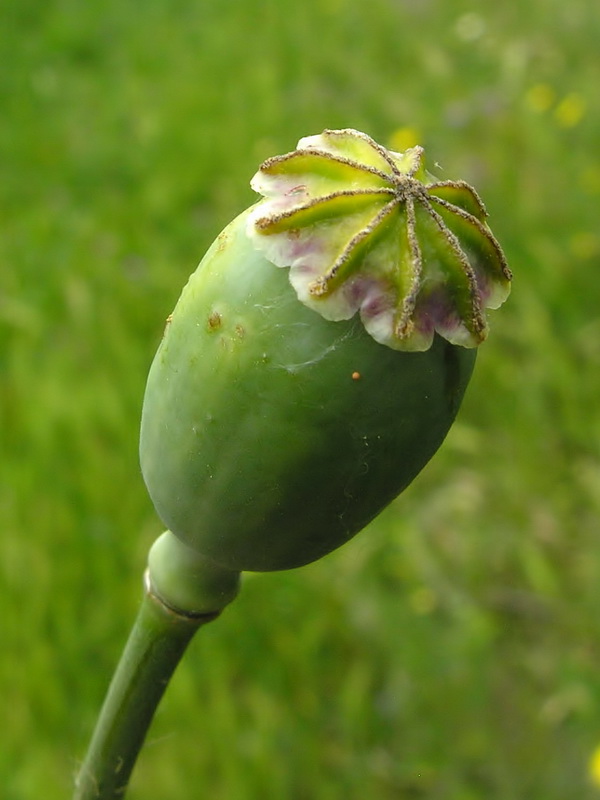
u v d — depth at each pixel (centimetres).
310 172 9
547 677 29
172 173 41
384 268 9
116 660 27
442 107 44
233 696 27
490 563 30
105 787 12
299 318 9
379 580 30
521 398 33
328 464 9
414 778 27
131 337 34
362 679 27
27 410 30
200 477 9
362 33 50
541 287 36
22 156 42
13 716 25
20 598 27
